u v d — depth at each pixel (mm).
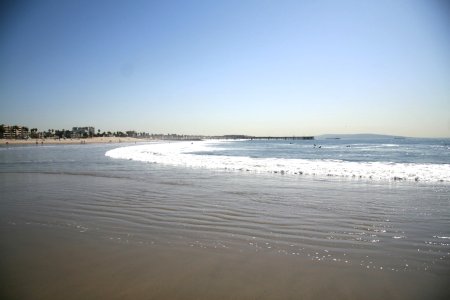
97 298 3641
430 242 5566
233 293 3754
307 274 4289
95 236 6012
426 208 7996
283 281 4078
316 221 6980
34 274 4320
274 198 9484
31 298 3662
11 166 21359
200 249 5281
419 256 4938
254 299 3617
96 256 4961
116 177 14609
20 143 116750
